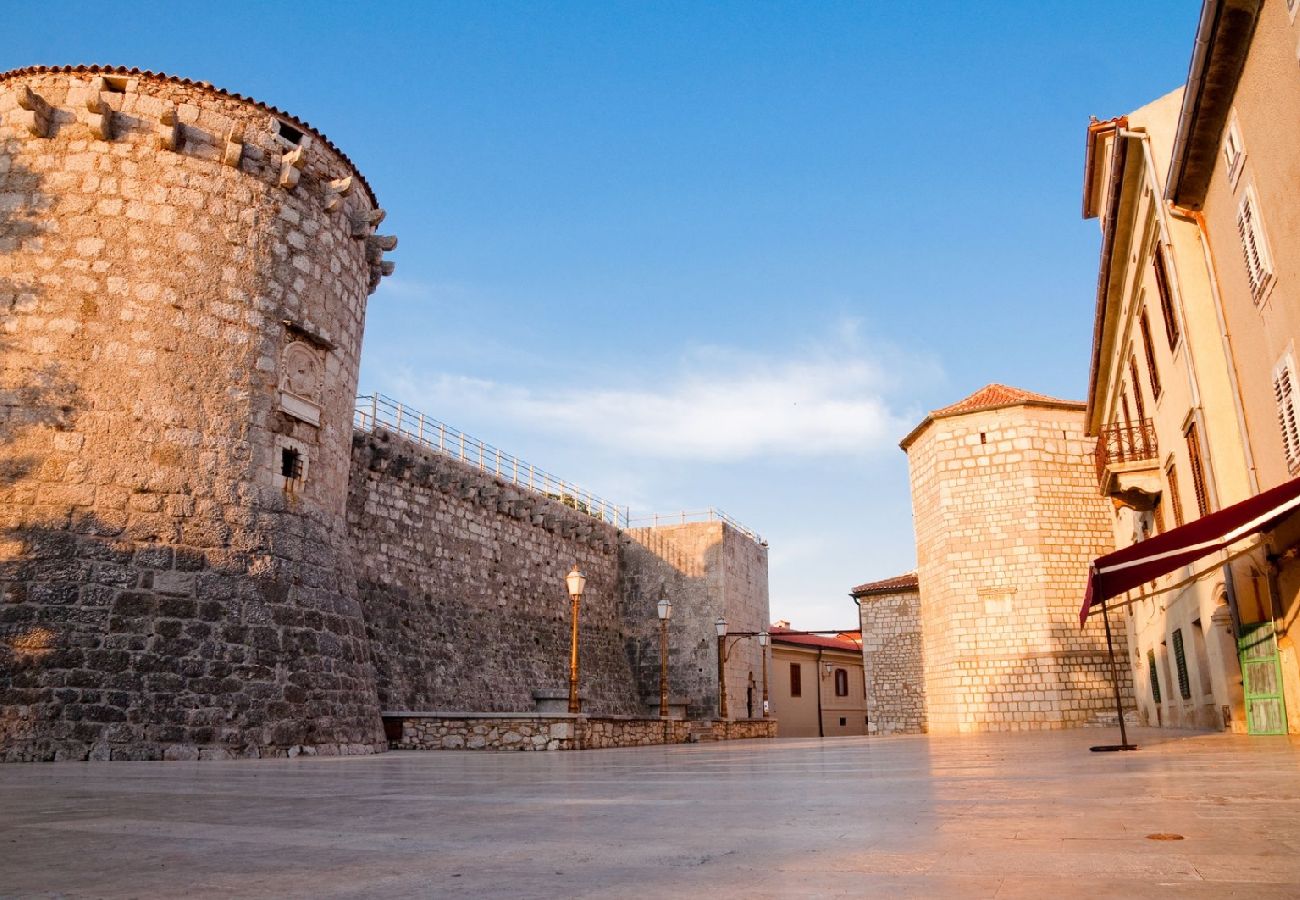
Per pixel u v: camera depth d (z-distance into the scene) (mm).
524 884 3223
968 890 2906
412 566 31719
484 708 33094
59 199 17297
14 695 14430
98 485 16219
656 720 26562
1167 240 17906
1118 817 4828
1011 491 35531
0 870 3650
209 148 18594
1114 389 29500
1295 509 13602
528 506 39312
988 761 11656
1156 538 14156
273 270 18984
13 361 16391
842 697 65375
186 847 4273
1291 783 6828
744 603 48062
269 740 16234
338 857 3912
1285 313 13398
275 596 17453
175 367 17359
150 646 15719
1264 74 12938
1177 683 24656
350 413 21000
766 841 4199
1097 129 19844
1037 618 34406
